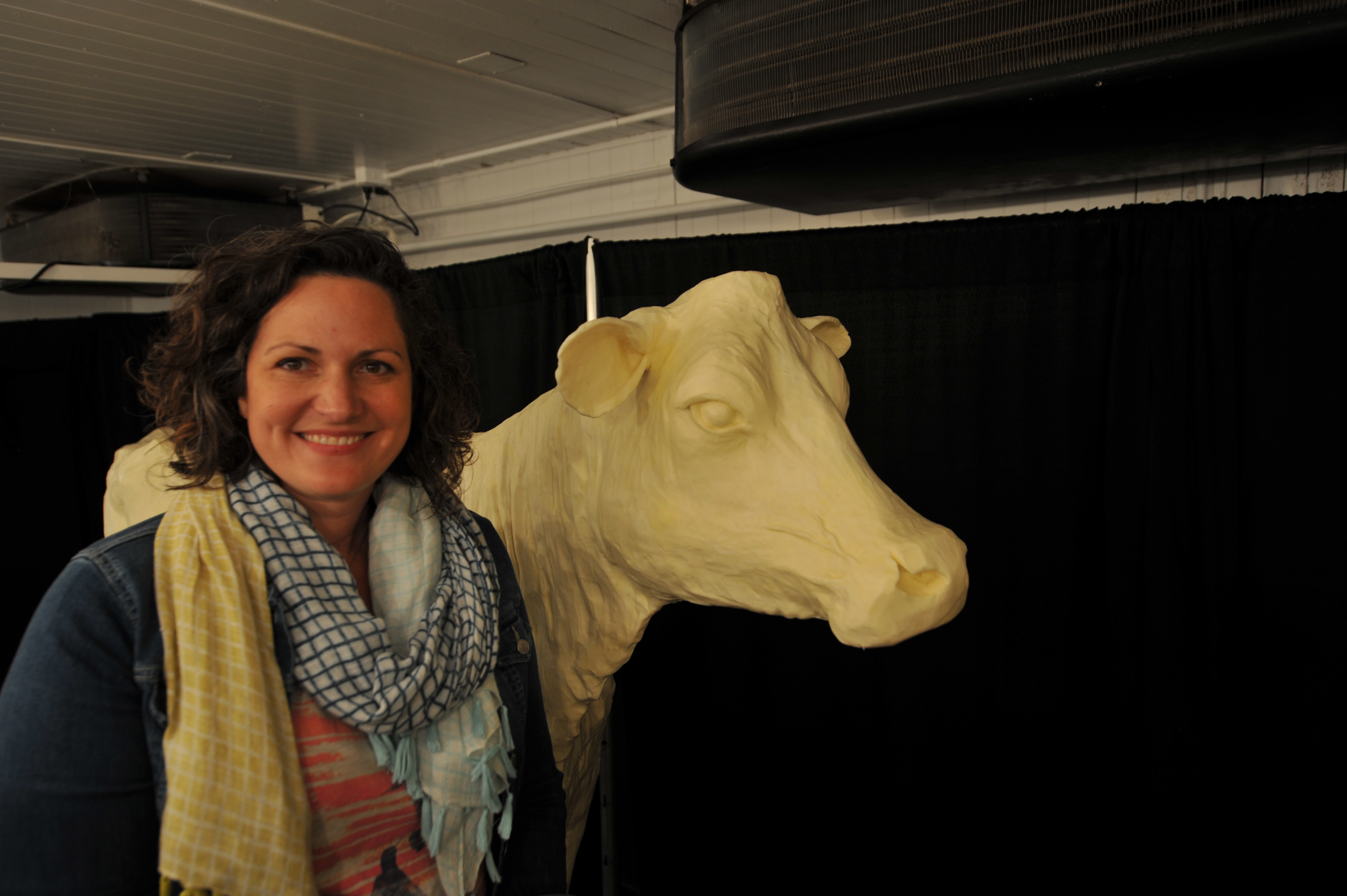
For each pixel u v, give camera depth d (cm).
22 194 402
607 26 231
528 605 142
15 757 73
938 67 135
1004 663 219
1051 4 124
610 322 108
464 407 111
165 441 93
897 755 236
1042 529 210
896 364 222
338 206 429
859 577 95
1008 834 223
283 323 86
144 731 79
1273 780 190
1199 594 191
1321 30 105
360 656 86
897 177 180
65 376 407
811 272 229
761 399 104
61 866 74
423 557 97
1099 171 181
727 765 265
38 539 397
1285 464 182
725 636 261
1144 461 197
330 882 88
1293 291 179
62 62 245
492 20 226
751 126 158
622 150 338
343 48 241
